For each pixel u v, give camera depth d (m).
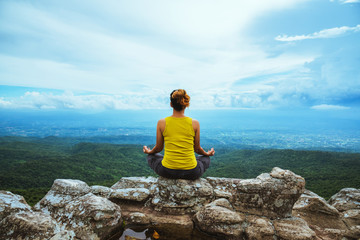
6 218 2.21
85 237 2.26
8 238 2.07
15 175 92.56
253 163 128.50
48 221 2.26
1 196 2.54
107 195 3.41
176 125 2.99
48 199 2.93
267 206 2.89
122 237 2.50
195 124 3.03
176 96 2.91
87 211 2.43
